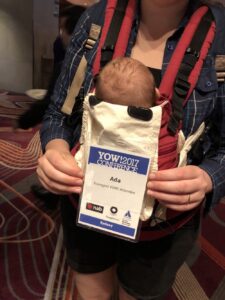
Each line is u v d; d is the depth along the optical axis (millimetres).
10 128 3289
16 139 3084
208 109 806
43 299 1495
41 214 2096
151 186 682
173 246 871
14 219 2027
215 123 857
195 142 827
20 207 2141
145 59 838
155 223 802
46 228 1978
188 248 906
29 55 4879
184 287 1627
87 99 737
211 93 790
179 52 771
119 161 686
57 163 742
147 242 856
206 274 1734
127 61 744
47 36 5109
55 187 754
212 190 804
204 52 768
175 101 757
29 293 1522
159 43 830
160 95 749
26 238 1878
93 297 1056
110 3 862
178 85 760
